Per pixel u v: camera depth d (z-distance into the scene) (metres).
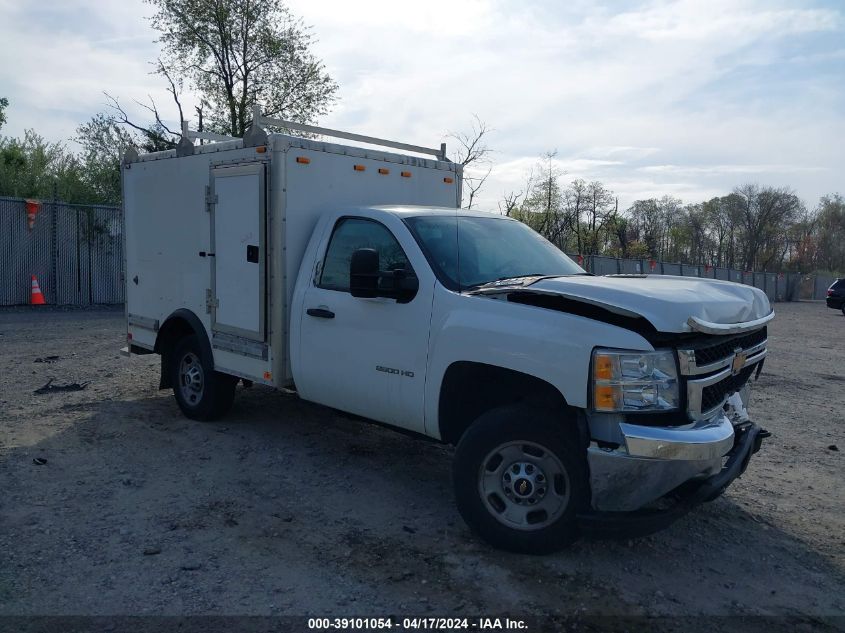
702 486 4.14
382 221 5.35
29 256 17.86
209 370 6.76
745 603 3.92
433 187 7.02
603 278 4.72
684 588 4.05
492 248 5.41
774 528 4.96
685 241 73.12
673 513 4.00
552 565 4.24
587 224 41.88
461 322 4.54
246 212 6.06
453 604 3.78
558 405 4.30
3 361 9.90
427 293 4.85
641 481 3.89
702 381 4.04
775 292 48.41
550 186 35.50
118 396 8.04
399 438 6.74
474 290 4.71
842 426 7.87
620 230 46.28
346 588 3.92
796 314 29.42
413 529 4.71
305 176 5.90
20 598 3.71
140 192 7.66
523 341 4.21
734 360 4.40
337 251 5.59
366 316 5.18
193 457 6.01
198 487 5.36
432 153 7.40
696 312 3.95
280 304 5.83
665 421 4.00
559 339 4.07
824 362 13.05
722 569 4.31
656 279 4.82
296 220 5.87
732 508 5.30
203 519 4.79
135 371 9.48
